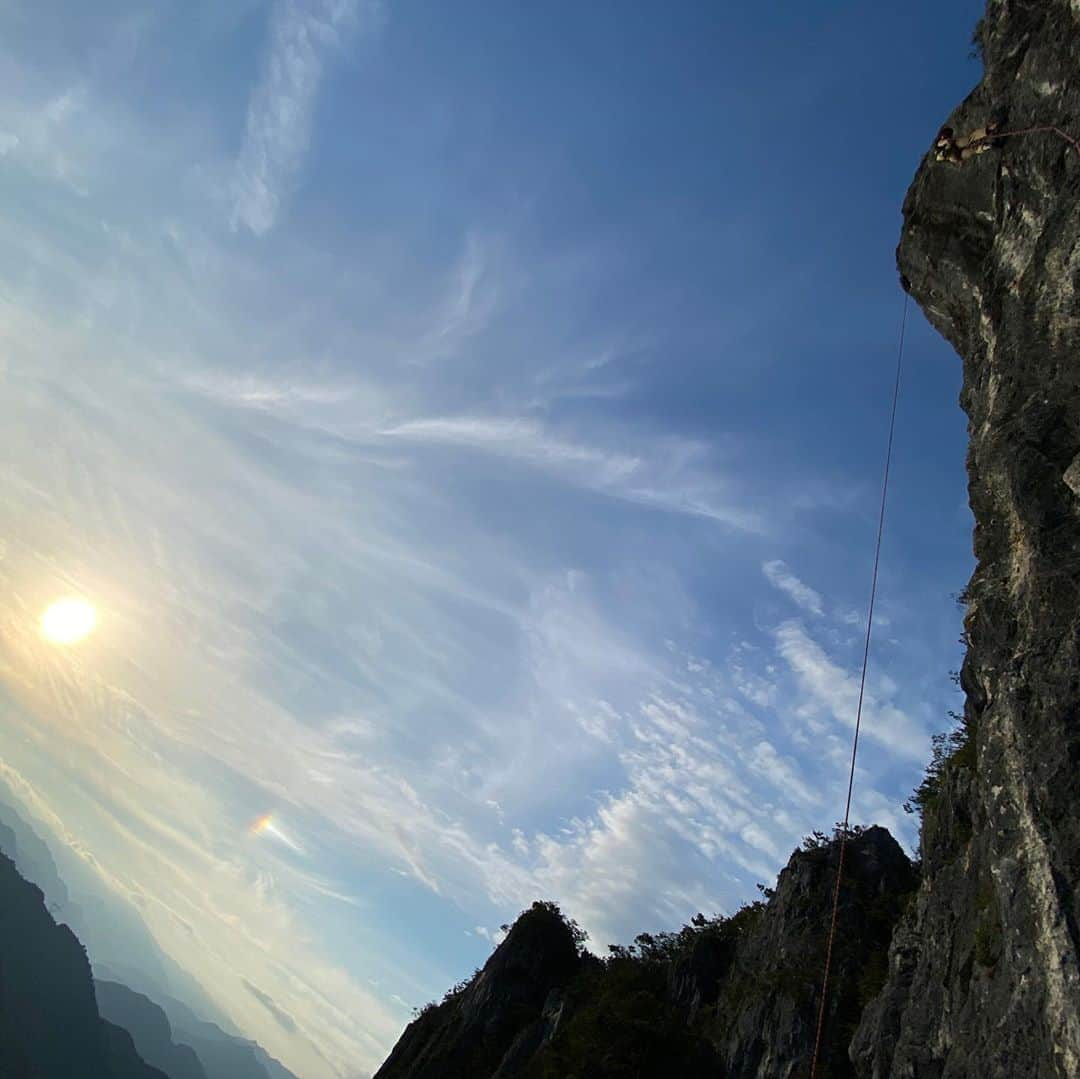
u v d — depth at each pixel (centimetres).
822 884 4191
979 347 2145
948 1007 1869
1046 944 1427
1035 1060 1401
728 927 5019
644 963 5278
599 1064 3975
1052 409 1712
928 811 2509
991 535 1903
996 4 2084
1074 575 1580
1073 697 1505
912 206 2419
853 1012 3453
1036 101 1900
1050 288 1795
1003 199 2022
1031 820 1525
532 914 6488
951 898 2066
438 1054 5772
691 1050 3959
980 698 2023
